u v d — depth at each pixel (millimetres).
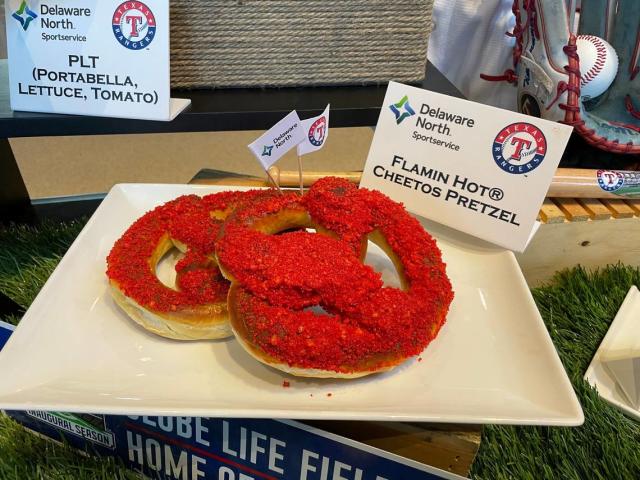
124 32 444
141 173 833
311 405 287
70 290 359
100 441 365
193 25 494
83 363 317
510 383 314
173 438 341
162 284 345
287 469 330
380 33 523
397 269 366
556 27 509
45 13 442
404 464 303
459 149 403
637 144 535
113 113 471
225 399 295
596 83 558
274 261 313
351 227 360
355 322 304
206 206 413
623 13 567
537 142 375
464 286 387
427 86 570
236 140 936
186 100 504
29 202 697
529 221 392
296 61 530
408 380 313
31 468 359
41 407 279
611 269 543
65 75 460
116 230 418
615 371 417
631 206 511
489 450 374
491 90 737
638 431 384
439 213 427
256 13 494
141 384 306
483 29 693
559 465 366
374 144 433
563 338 468
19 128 469
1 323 361
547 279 547
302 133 388
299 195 412
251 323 297
